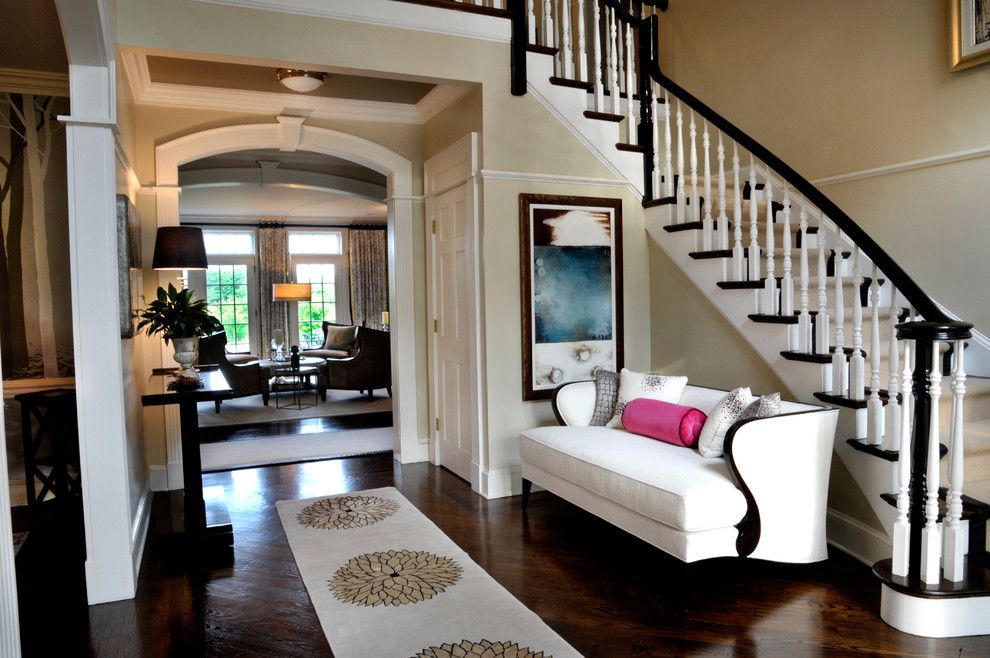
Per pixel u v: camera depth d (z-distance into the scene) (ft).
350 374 27.09
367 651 7.81
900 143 13.29
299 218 37.63
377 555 10.84
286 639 8.21
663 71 19.60
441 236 16.30
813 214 14.87
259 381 25.84
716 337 13.65
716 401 11.57
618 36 17.63
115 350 9.43
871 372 10.27
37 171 14.43
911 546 8.38
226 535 11.43
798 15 15.34
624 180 15.05
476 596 9.24
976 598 8.07
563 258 14.39
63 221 14.64
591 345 14.82
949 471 8.32
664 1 19.35
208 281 36.24
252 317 37.04
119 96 10.95
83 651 8.01
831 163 14.75
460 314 15.31
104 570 9.39
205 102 15.51
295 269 37.96
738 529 9.20
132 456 11.28
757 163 16.29
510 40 13.75
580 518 12.70
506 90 13.79
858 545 10.55
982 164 11.95
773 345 11.96
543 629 8.29
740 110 17.01
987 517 8.55
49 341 14.62
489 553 10.93
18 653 4.76
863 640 8.02
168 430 15.20
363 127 16.92
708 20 17.89
